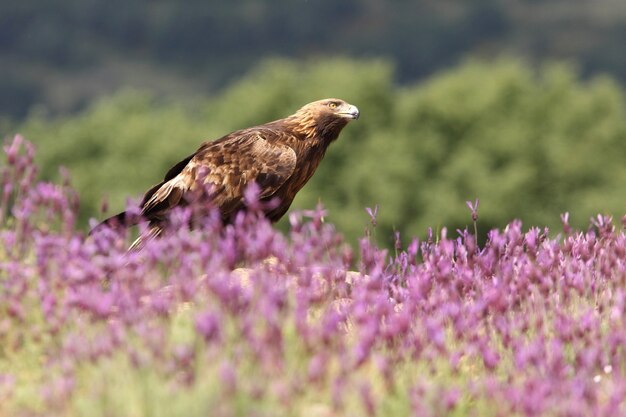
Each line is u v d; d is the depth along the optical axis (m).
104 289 11.32
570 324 11.36
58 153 94.69
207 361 9.90
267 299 10.22
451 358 11.05
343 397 10.17
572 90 93.38
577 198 82.62
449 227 77.06
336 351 10.75
